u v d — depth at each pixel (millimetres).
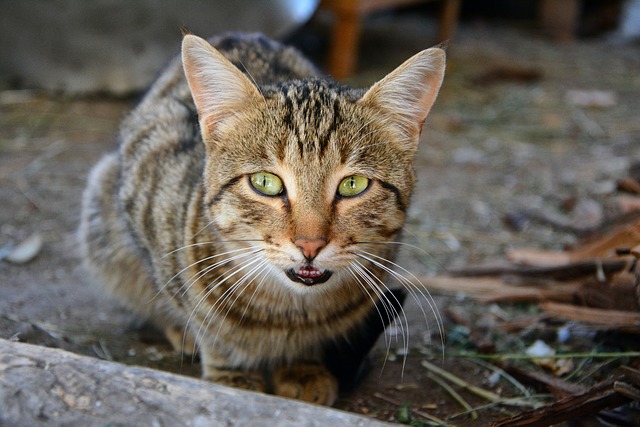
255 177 583
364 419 474
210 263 607
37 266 783
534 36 1646
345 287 611
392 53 1436
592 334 676
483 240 852
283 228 575
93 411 471
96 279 721
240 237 590
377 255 603
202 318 622
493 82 1340
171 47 1129
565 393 616
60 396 476
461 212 901
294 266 576
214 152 595
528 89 1311
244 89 587
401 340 693
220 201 592
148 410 471
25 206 868
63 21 1087
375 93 591
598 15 1695
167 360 677
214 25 1124
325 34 1454
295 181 575
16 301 723
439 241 848
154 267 649
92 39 1102
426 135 1107
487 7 1769
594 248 756
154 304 688
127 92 1146
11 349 495
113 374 484
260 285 603
